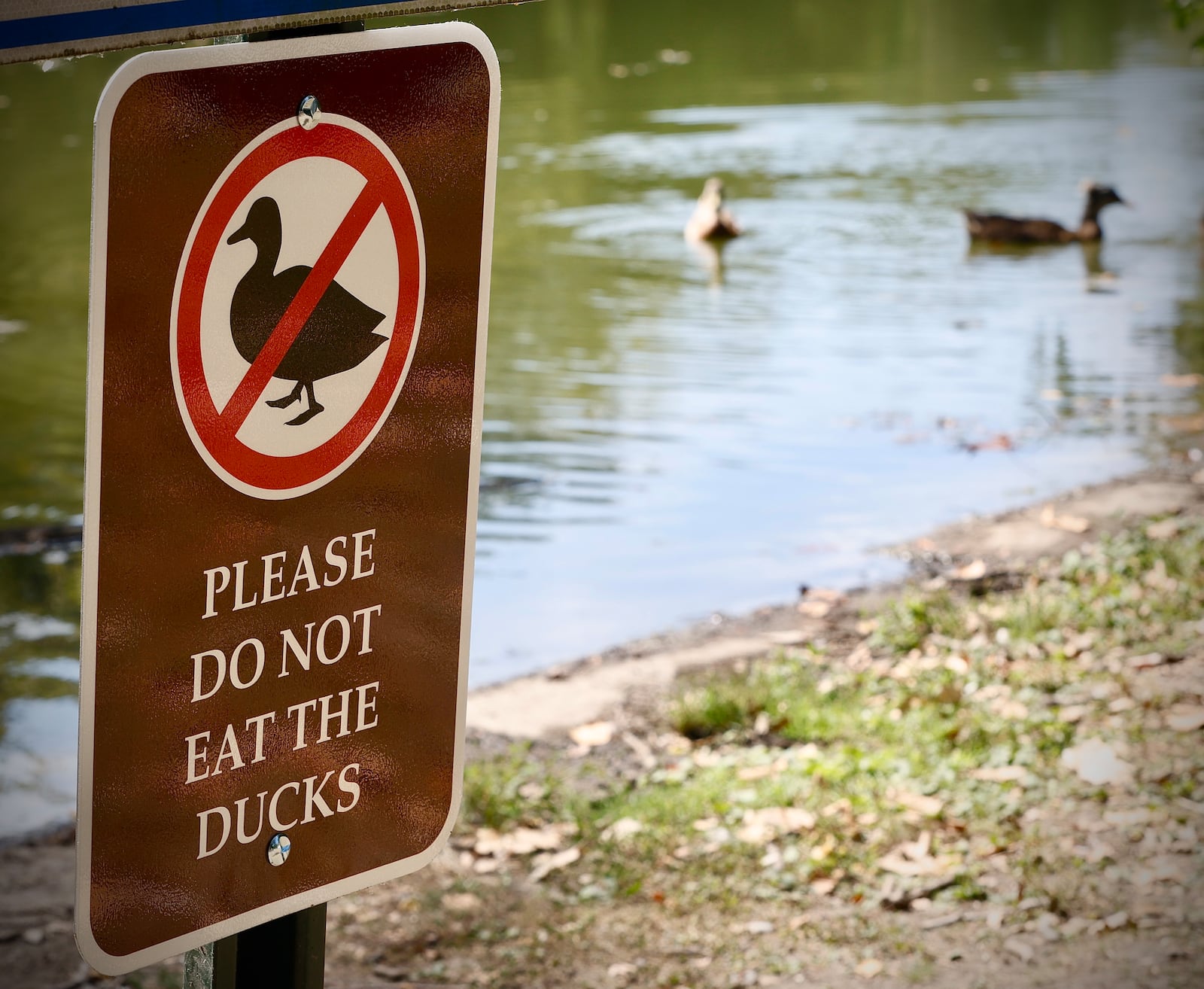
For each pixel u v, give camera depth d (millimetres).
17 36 1812
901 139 27375
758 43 39406
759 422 13641
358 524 2336
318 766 2391
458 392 2395
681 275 19250
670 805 6879
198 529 2164
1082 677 7684
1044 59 35000
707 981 5559
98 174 1957
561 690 8555
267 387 2182
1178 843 6031
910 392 14430
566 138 28234
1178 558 9297
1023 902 5770
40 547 11070
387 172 2230
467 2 2242
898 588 9898
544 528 11336
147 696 2172
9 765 7930
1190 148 25750
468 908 6199
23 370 15688
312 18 2080
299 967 2518
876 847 6297
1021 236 20500
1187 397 13992
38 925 6230
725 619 9633
